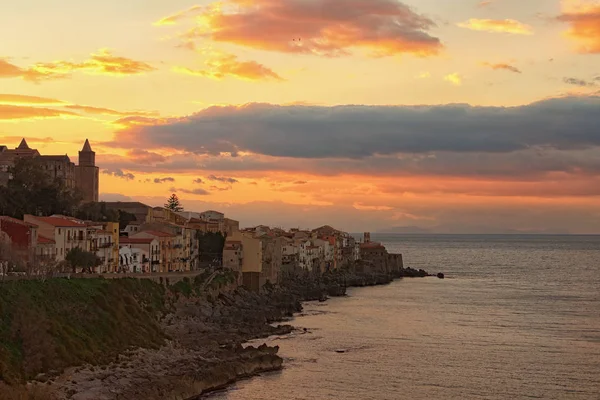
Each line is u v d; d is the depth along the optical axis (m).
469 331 196.50
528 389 133.50
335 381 136.75
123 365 125.69
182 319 175.50
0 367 106.75
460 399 126.44
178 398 118.44
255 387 130.75
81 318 135.88
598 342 180.75
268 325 191.12
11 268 148.00
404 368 148.62
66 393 108.00
